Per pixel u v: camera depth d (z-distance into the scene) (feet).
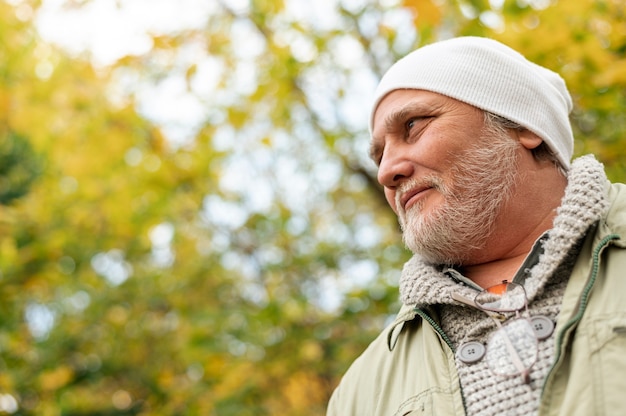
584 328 4.79
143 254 27.43
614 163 13.66
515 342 5.09
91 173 20.84
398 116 6.10
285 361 20.30
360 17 17.60
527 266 5.44
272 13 18.63
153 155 21.01
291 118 19.86
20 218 23.34
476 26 12.71
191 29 19.79
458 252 5.90
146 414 26.78
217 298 25.20
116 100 20.65
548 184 5.97
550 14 12.26
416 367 5.59
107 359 29.76
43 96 20.06
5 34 20.57
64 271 26.22
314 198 23.22
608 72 12.04
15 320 26.55
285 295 21.26
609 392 4.51
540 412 4.66
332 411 6.26
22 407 27.20
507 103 5.98
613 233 5.11
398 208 6.16
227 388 20.86
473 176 5.84
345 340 19.81
